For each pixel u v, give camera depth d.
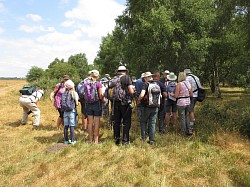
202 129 8.48
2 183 5.41
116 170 5.66
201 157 6.23
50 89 25.39
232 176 5.33
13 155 6.91
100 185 5.12
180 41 22.53
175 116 9.27
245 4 14.84
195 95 8.74
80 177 5.50
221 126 8.65
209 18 22.02
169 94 9.14
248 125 8.07
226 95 29.16
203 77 31.52
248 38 16.20
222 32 25.25
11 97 24.64
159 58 23.34
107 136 8.60
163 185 5.00
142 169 5.63
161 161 6.05
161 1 22.89
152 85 7.32
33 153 7.04
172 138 7.79
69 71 57.00
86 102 7.66
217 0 21.86
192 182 5.18
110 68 47.78
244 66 21.83
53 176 5.61
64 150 6.84
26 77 41.88
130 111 7.40
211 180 5.17
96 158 6.38
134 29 24.41
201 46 21.53
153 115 7.40
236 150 6.82
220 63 28.28
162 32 21.34
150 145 7.25
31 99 10.35
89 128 7.77
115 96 7.34
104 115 11.30
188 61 22.69
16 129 10.02
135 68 24.83
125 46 26.12
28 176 5.68
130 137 8.16
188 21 22.36
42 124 11.07
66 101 7.80
